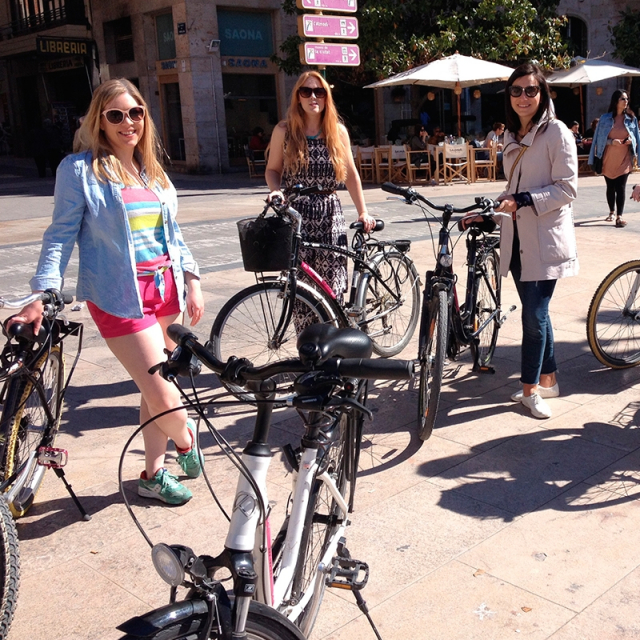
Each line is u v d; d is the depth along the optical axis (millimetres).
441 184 17562
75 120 25469
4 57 30328
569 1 25547
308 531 2143
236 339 4660
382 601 2691
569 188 3920
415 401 4504
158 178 3279
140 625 1579
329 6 9359
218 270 8117
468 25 18750
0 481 3018
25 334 2922
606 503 3281
